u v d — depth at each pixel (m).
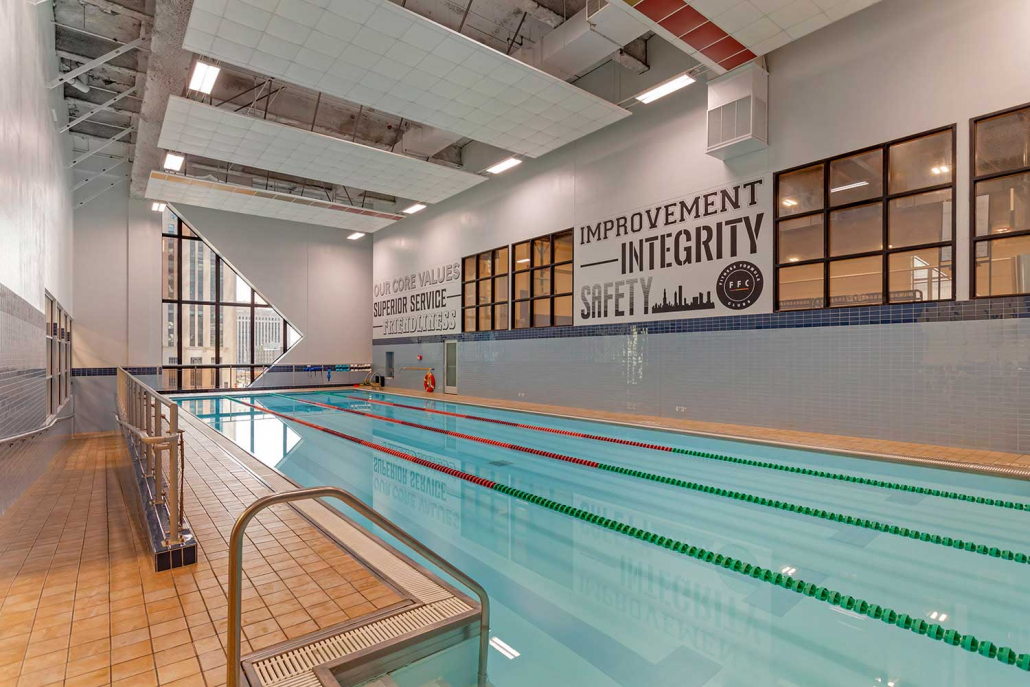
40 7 5.27
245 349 13.65
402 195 10.52
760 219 6.50
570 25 6.48
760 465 4.92
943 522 3.38
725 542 3.18
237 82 8.90
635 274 7.99
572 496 4.17
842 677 1.85
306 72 6.05
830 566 2.81
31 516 3.38
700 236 7.13
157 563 2.39
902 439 5.38
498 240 10.70
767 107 6.39
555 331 9.37
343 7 4.93
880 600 2.44
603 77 8.38
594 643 2.10
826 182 5.93
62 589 2.22
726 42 5.52
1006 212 4.86
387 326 14.48
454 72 6.05
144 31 6.23
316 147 8.05
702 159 7.11
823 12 4.97
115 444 7.46
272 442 6.77
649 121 7.78
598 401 8.59
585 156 8.82
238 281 13.55
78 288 10.26
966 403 5.00
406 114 7.10
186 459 4.91
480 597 1.91
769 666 1.93
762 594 2.53
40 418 5.04
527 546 3.18
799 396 6.14
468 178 9.48
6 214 3.50
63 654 1.74
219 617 1.98
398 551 2.61
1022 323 4.70
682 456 5.39
